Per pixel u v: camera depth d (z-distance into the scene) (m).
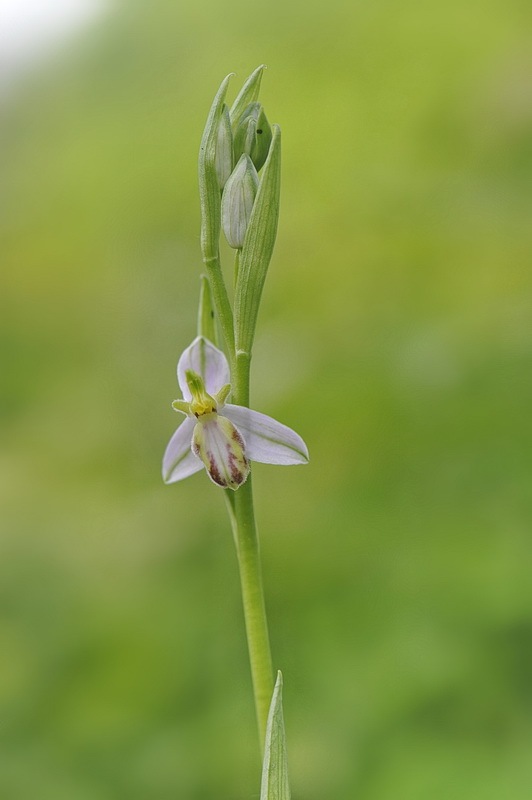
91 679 0.61
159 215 0.92
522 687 0.54
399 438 0.69
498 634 0.56
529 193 0.81
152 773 0.55
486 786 0.51
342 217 0.84
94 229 0.92
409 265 0.79
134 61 1.05
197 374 0.40
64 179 0.98
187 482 0.70
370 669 0.56
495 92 0.86
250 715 0.57
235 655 0.61
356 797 0.52
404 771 0.52
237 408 0.40
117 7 1.08
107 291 0.86
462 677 0.54
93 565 0.69
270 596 0.62
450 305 0.76
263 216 0.39
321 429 0.71
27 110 1.06
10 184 1.00
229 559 0.66
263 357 0.77
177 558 0.67
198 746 0.56
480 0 0.92
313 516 0.67
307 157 0.90
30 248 0.92
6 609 0.66
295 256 0.83
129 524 0.70
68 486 0.74
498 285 0.76
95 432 0.77
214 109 0.39
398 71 0.92
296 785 0.53
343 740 0.53
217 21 1.04
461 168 0.84
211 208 0.39
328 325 0.77
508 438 0.67
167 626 0.63
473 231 0.80
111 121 1.02
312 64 0.96
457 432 0.69
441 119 0.87
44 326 0.85
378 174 0.86
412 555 0.63
